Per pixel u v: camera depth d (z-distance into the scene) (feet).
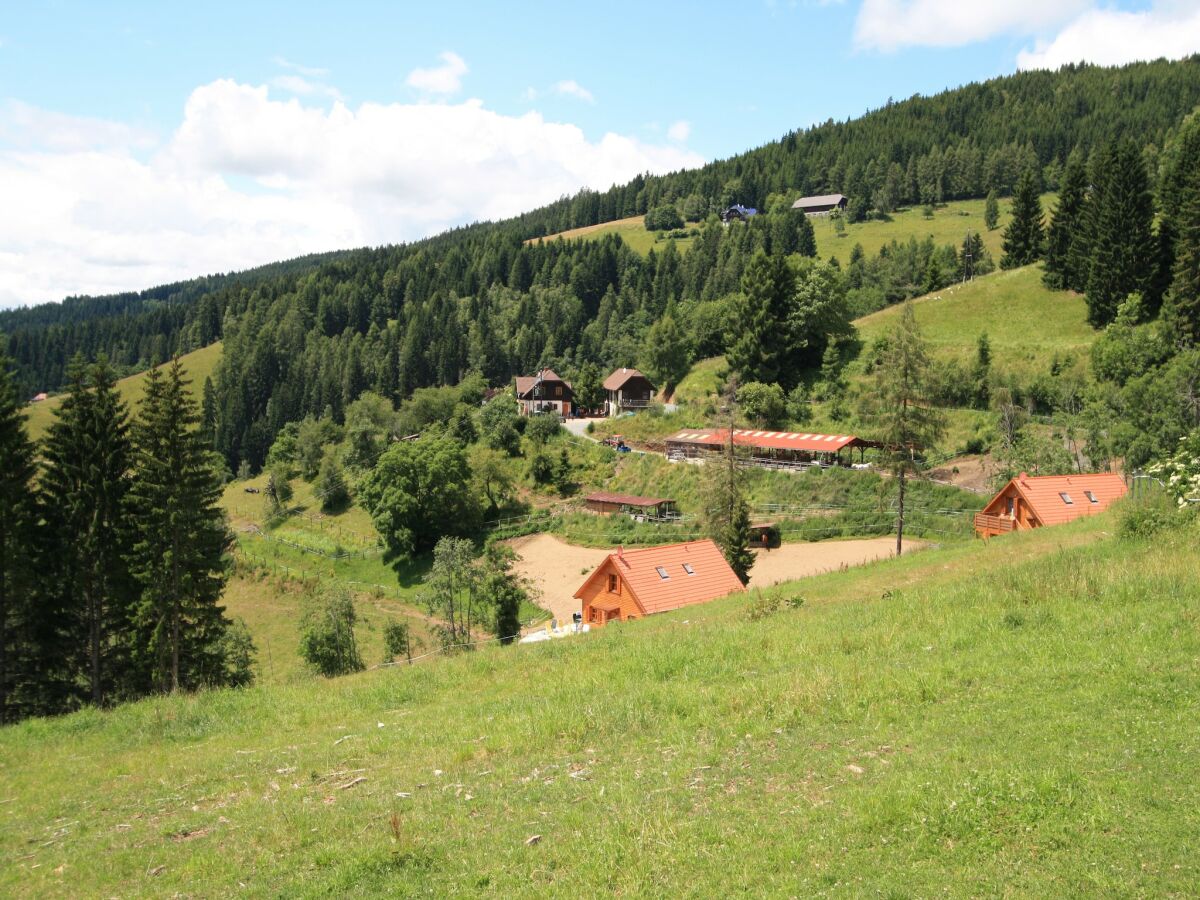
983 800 30.63
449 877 31.09
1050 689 42.37
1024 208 352.69
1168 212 268.62
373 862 32.50
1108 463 182.09
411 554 251.60
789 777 36.63
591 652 70.33
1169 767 32.45
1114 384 215.92
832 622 65.21
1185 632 46.03
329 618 158.61
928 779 33.35
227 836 38.68
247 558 274.16
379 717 59.93
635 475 274.77
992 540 111.34
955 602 63.41
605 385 389.39
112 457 118.62
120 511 118.93
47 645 116.16
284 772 48.24
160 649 117.39
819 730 41.93
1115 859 26.89
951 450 224.74
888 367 152.87
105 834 41.55
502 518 266.36
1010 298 317.01
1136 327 244.22
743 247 560.61
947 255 444.14
